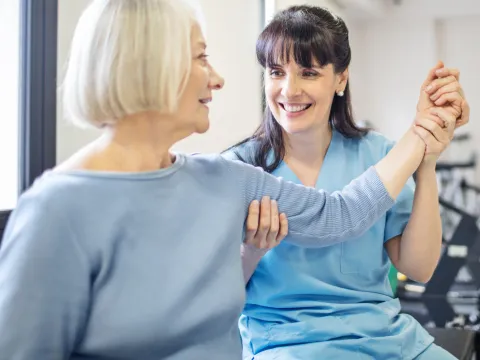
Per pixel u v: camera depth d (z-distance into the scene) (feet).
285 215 3.94
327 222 4.03
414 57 24.45
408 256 4.72
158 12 3.09
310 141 4.91
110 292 3.07
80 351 3.11
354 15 23.63
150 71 3.06
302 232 4.02
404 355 4.64
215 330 3.40
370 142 5.14
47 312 2.88
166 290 3.18
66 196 3.00
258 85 12.27
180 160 3.57
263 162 5.00
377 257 4.86
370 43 25.02
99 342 3.06
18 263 2.85
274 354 4.51
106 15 3.09
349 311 4.66
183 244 3.31
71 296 2.96
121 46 3.04
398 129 24.86
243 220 3.75
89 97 3.12
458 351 6.26
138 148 3.31
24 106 7.20
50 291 2.89
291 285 4.65
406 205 4.85
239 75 11.76
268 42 4.67
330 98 4.76
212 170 3.72
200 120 3.50
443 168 18.79
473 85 23.93
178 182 3.43
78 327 3.03
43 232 2.89
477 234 12.66
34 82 7.19
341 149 5.06
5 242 2.94
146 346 3.14
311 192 4.06
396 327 4.76
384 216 4.86
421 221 4.56
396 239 4.91
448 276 12.57
